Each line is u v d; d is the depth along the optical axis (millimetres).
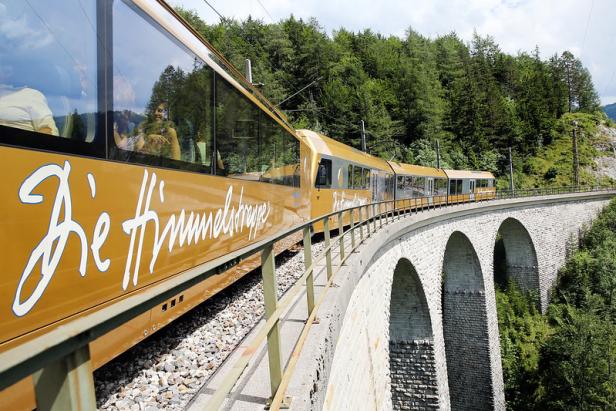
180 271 5020
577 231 48344
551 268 42312
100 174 3613
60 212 3148
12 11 2885
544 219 41594
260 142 8242
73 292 3248
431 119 71062
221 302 7266
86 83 3500
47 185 3043
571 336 28766
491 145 77375
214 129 6043
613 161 79188
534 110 85812
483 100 81688
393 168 26312
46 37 3129
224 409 3400
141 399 3910
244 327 5941
